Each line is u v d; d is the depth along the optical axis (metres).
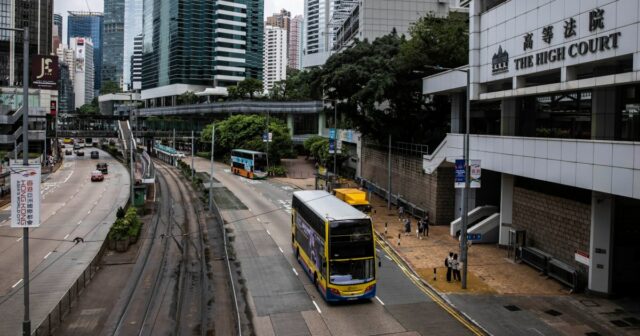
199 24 172.62
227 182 76.69
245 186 72.44
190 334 22.27
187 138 126.94
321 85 59.38
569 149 26.95
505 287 28.45
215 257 35.38
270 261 34.25
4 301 26.34
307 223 30.77
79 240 39.81
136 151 90.50
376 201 58.44
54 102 114.69
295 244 35.09
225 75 175.38
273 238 41.09
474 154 38.44
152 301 26.45
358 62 56.16
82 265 33.22
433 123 58.75
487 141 36.41
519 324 23.22
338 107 60.41
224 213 52.09
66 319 23.80
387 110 61.94
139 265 33.31
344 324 23.55
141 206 53.78
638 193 22.17
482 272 31.22
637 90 25.59
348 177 80.62
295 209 35.41
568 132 31.83
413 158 51.41
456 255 29.89
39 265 33.03
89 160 116.38
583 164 25.80
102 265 33.12
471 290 27.97
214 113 135.50
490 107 44.81
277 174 84.94
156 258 35.12
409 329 22.97
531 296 27.02
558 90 28.03
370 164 68.44
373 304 26.16
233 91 136.25
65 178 82.12
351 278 25.66
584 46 25.83
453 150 41.94
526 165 31.23
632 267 27.48
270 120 101.62
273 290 28.30
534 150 30.31
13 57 126.12
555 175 28.20
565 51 27.30
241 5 177.12
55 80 47.88
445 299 26.56
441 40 50.78
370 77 53.12
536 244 33.12
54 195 64.06
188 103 156.88
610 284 26.66
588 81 25.61
